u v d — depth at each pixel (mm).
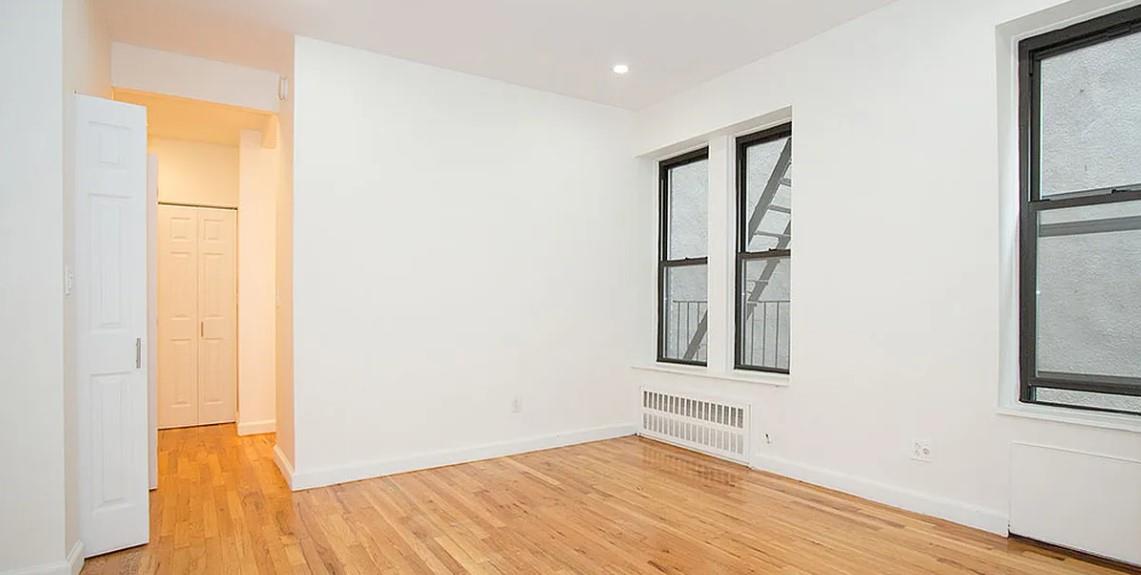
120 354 2816
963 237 3084
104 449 2764
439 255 4316
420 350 4219
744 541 2904
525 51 4039
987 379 2982
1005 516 2900
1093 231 2850
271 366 5414
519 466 4266
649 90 4816
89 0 3068
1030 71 3045
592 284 5121
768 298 4453
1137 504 2510
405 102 4176
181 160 5742
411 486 3793
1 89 2389
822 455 3748
